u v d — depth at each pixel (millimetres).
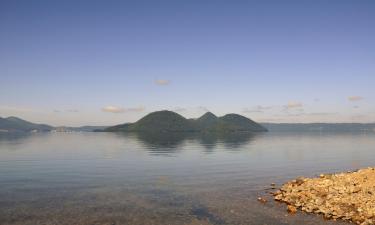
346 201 31062
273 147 122562
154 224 26672
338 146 132625
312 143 158375
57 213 29047
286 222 26984
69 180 44656
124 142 163500
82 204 31984
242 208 30984
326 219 27438
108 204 32094
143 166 60469
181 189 39125
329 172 55219
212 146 126938
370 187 35719
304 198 32719
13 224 26188
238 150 104625
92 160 71562
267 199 34281
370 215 27375
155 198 34656
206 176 48688
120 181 44156
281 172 53625
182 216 28641
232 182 43875
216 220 27625
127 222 27016
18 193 36281
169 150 104188
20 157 79312
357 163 69000
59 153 91938
